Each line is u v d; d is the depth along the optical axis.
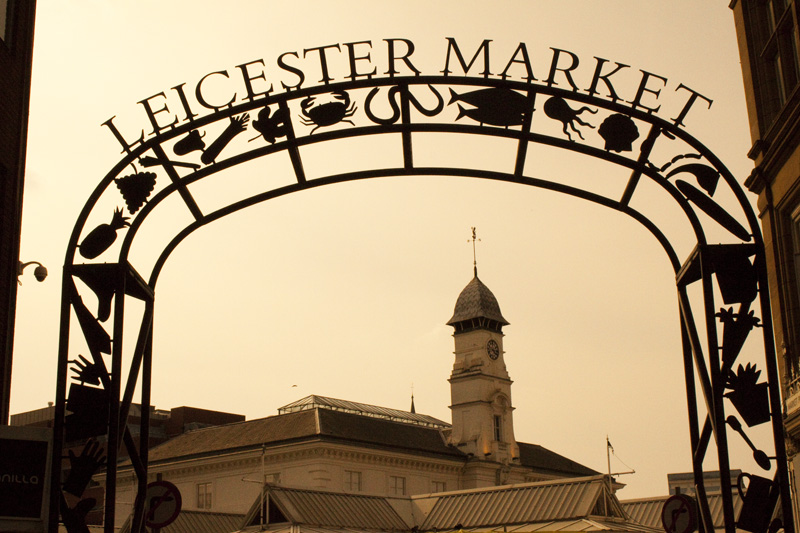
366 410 92.00
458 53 11.34
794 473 18.52
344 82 11.32
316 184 12.05
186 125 11.31
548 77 11.32
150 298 11.98
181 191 11.50
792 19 18.58
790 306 19.22
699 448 11.50
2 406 16.08
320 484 72.19
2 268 16.34
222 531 58.25
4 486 10.05
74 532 10.48
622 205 11.99
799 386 18.27
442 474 84.00
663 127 11.18
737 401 10.81
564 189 12.02
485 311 91.38
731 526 10.48
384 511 59.62
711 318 10.91
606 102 11.24
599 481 56.50
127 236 11.13
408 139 11.58
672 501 19.89
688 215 11.27
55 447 10.42
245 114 11.41
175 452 82.19
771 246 19.88
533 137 11.38
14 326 16.72
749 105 20.92
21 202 17.25
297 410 87.94
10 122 16.91
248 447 75.88
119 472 78.44
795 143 18.19
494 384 90.44
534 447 99.56
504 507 58.78
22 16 17.56
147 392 12.24
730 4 21.94
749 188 20.88
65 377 10.68
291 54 11.43
